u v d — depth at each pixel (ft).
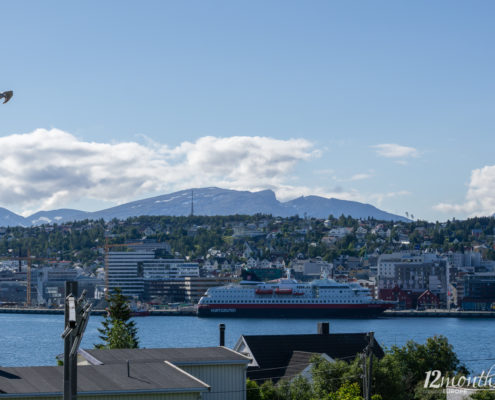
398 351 339.98
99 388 181.78
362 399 242.99
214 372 219.41
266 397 265.75
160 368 202.69
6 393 171.63
